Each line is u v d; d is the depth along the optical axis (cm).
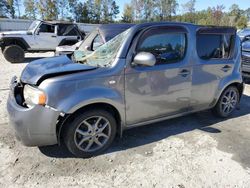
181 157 317
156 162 305
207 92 395
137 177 278
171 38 342
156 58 331
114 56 309
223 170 294
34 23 1217
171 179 276
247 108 509
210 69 387
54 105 271
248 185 271
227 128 407
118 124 328
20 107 282
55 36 1184
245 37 816
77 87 279
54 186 260
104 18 5484
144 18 5862
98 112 301
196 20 5272
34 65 336
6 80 698
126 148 334
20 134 281
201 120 436
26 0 4556
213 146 346
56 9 4575
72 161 302
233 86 442
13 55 1092
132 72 309
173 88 350
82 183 265
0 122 400
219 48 401
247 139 370
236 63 430
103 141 319
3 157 304
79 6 5131
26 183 262
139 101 324
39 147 327
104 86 293
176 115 375
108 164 299
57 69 292
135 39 312
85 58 348
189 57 359
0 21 2331
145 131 385
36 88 277
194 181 274
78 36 1250
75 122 289
